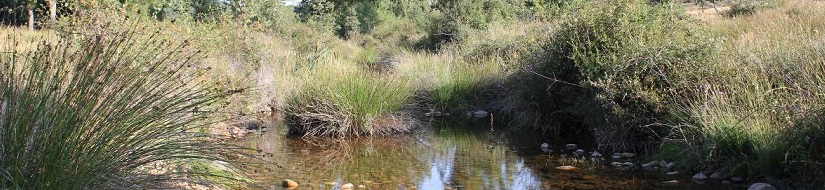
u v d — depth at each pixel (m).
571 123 8.30
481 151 7.00
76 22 7.32
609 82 6.53
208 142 4.13
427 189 5.16
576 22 7.69
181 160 4.28
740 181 5.08
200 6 14.70
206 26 10.37
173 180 3.78
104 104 3.44
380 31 34.00
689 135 5.70
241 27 11.28
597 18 7.44
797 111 4.82
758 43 7.48
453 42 18.38
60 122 3.18
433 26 21.36
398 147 7.33
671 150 5.85
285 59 12.47
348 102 8.13
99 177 3.26
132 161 3.46
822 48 6.16
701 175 5.26
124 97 3.52
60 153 3.13
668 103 6.25
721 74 6.17
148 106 3.63
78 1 7.57
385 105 8.41
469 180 5.50
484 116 9.87
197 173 4.09
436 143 7.58
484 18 19.98
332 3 32.22
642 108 6.41
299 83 9.02
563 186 5.17
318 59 12.55
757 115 5.28
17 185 2.92
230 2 13.36
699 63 6.28
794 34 8.12
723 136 5.31
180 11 11.51
